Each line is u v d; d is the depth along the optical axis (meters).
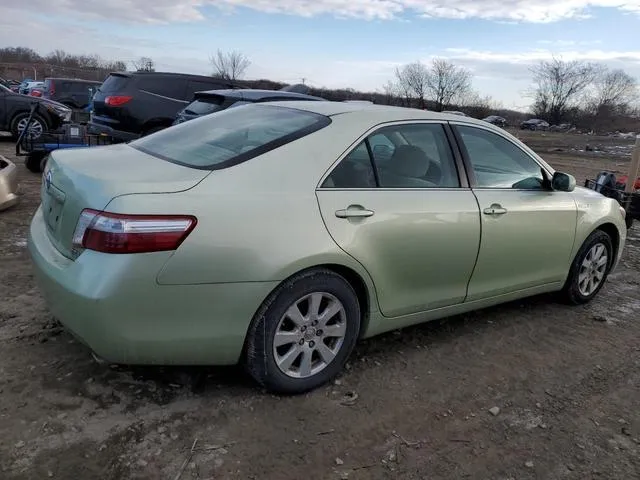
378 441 2.74
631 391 3.41
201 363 2.73
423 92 62.19
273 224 2.73
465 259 3.58
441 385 3.29
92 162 2.97
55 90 21.28
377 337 3.84
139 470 2.40
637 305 4.93
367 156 3.21
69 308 2.54
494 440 2.83
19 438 2.53
